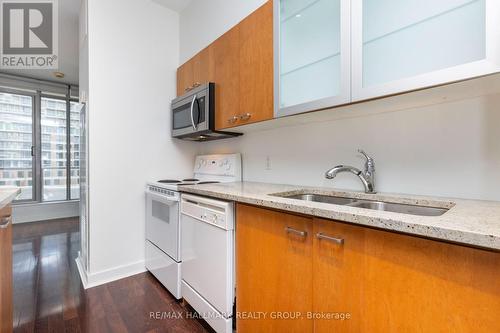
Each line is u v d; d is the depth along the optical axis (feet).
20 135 13.48
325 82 4.33
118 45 7.32
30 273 7.47
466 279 2.09
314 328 3.23
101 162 7.02
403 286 2.44
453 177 3.76
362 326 2.74
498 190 3.39
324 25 4.32
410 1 3.36
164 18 8.33
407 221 2.32
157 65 8.11
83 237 7.70
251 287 4.14
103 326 5.08
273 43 4.67
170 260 6.23
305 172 5.76
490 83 2.86
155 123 8.04
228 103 5.89
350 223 2.84
